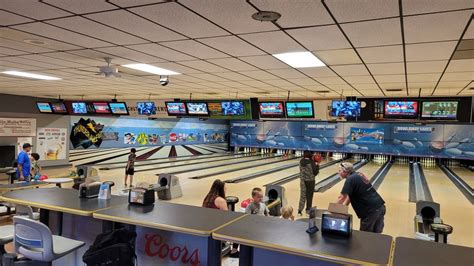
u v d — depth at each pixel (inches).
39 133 401.4
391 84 231.3
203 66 183.8
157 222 81.9
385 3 83.3
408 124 589.9
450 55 138.5
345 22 99.7
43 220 114.3
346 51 137.4
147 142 602.5
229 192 306.8
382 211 131.2
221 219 86.2
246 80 235.0
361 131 628.7
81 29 115.6
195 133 719.1
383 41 120.0
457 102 265.3
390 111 285.1
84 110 413.1
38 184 196.9
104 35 123.4
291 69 184.2
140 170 459.8
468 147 547.8
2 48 149.5
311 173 227.1
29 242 82.6
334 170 493.0
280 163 578.6
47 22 108.0
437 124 569.0
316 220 86.2
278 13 93.3
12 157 367.2
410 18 94.0
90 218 110.8
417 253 65.9
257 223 83.5
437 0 80.2
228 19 100.6
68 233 115.0
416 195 310.3
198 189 318.3
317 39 120.4
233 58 159.6
